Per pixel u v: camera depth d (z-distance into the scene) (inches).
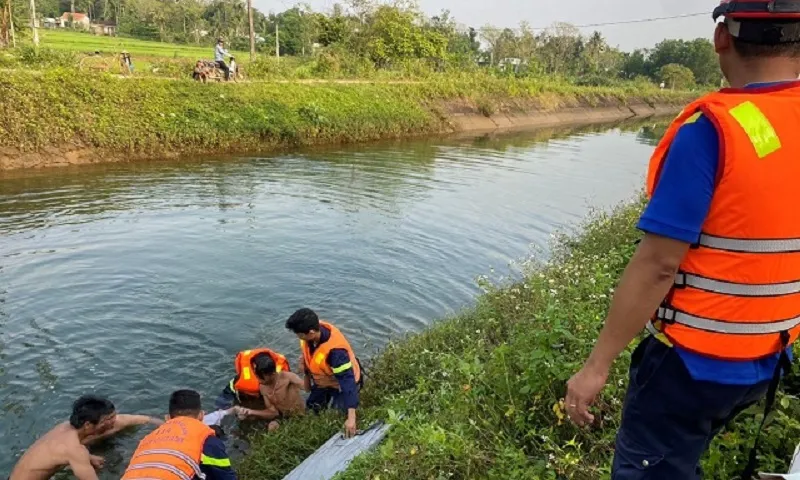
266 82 954.1
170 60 951.0
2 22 939.3
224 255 396.8
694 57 2950.3
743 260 56.7
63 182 567.8
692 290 60.3
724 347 60.9
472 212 540.7
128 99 735.1
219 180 617.0
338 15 1370.6
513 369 173.2
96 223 450.6
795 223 55.9
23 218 450.9
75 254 384.2
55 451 191.0
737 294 58.2
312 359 224.4
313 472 177.2
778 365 64.5
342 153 834.8
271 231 454.3
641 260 59.8
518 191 644.7
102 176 602.9
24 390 239.8
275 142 839.1
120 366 261.4
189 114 773.9
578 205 590.6
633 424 72.1
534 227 502.9
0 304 308.7
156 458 155.4
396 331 303.1
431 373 216.8
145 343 281.0
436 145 977.5
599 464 125.6
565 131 1344.7
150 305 317.7
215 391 251.6
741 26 58.1
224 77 922.1
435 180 681.0
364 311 323.9
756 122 54.6
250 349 282.5
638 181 742.5
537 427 149.3
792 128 55.2
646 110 2063.2
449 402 171.2
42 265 362.6
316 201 550.6
